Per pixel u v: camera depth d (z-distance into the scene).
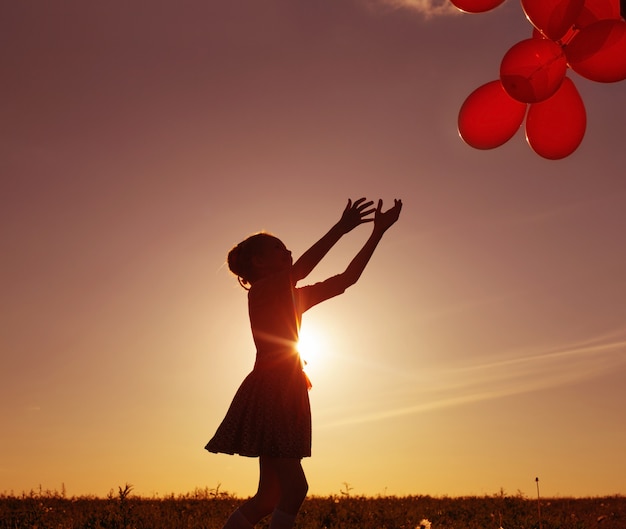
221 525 7.95
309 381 4.64
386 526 9.04
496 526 9.34
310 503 11.20
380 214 4.77
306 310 4.71
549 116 5.41
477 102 5.50
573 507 13.42
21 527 7.58
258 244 4.89
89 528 7.44
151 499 11.74
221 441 4.54
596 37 4.83
